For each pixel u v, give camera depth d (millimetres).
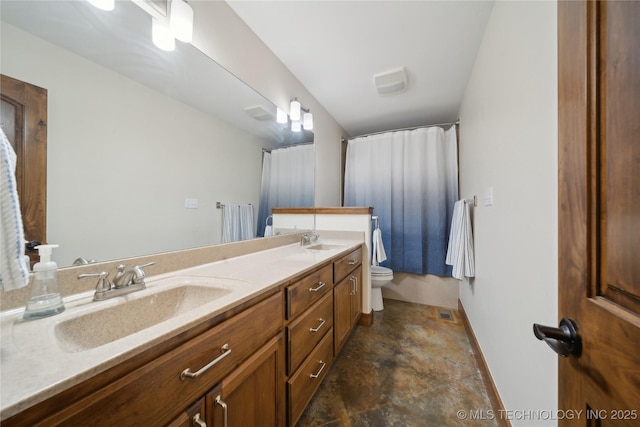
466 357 1745
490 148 1402
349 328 1810
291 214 2070
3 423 337
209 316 648
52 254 761
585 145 417
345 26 1504
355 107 2615
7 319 621
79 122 825
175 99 1145
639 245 324
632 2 344
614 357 349
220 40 1335
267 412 885
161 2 1057
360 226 2273
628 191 345
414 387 1441
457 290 2697
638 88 332
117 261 910
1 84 663
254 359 816
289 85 1971
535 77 844
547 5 763
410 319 2400
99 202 878
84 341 654
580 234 427
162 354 545
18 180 688
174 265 1108
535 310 834
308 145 2312
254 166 1660
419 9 1369
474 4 1330
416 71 1969
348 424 1191
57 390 386
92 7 858
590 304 402
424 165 2777
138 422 495
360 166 3047
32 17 719
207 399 640
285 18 1451
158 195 1080
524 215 928
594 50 404
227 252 1403
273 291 938
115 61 922
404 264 2832
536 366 823
